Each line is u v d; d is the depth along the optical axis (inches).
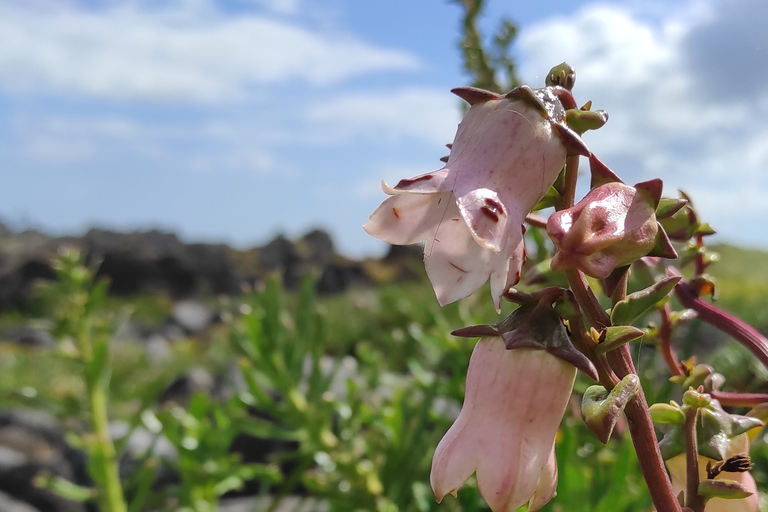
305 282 12.6
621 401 3.9
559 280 6.5
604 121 4.6
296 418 11.7
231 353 23.5
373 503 10.9
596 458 9.4
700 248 6.1
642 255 4.1
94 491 12.3
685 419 4.9
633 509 7.9
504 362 4.6
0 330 71.8
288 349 12.1
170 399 32.7
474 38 10.7
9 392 12.3
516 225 4.3
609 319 4.3
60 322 12.4
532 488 4.5
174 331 80.8
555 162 4.5
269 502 19.0
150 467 12.1
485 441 4.6
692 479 4.9
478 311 13.7
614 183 4.3
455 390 11.7
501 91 10.7
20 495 23.8
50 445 26.3
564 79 4.8
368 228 4.8
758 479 8.2
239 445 21.2
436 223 4.8
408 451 10.9
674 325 6.0
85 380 12.4
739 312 17.8
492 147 4.5
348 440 11.6
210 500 12.5
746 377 9.1
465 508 9.3
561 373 4.5
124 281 100.9
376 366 14.4
